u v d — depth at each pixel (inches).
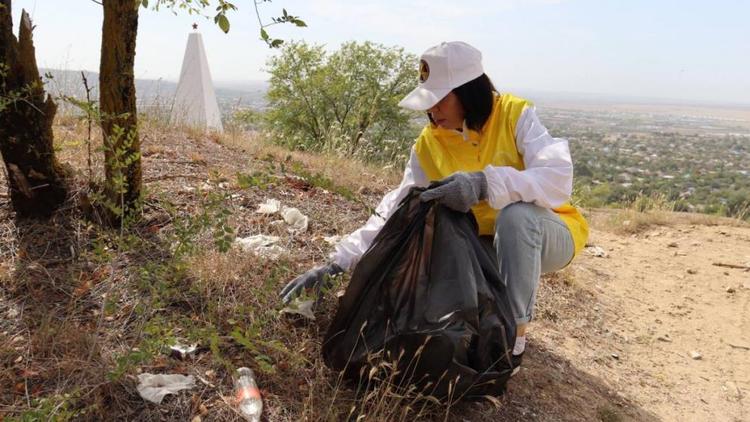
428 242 82.8
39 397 74.2
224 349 89.0
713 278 197.2
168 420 75.1
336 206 157.6
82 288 97.2
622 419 102.8
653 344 143.5
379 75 686.5
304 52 681.6
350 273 104.3
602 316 153.3
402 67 689.0
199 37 338.6
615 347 137.4
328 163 217.5
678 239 246.1
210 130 246.8
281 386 84.7
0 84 103.7
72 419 72.1
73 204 115.7
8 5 101.4
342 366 85.5
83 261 103.6
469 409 91.0
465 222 85.3
